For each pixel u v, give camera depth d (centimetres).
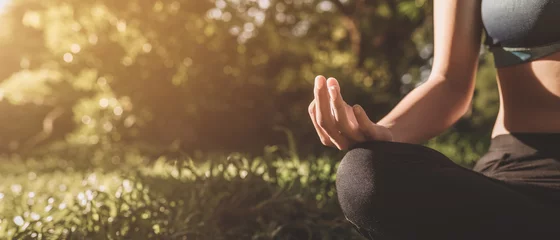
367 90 1047
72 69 1109
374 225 143
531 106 161
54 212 303
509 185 146
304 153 505
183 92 1056
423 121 164
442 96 168
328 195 325
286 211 294
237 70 1070
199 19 1064
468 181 134
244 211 290
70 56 1091
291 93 1113
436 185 134
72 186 469
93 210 292
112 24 1079
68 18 1095
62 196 384
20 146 1817
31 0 1232
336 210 306
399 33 1373
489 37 172
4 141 1839
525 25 159
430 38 1373
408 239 140
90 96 1214
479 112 1114
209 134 1057
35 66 1723
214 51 1072
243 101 1070
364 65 1346
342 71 1254
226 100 1064
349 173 143
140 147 984
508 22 163
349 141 150
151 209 281
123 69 1070
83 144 1077
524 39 161
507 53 166
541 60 160
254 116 1059
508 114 167
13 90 1476
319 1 1291
